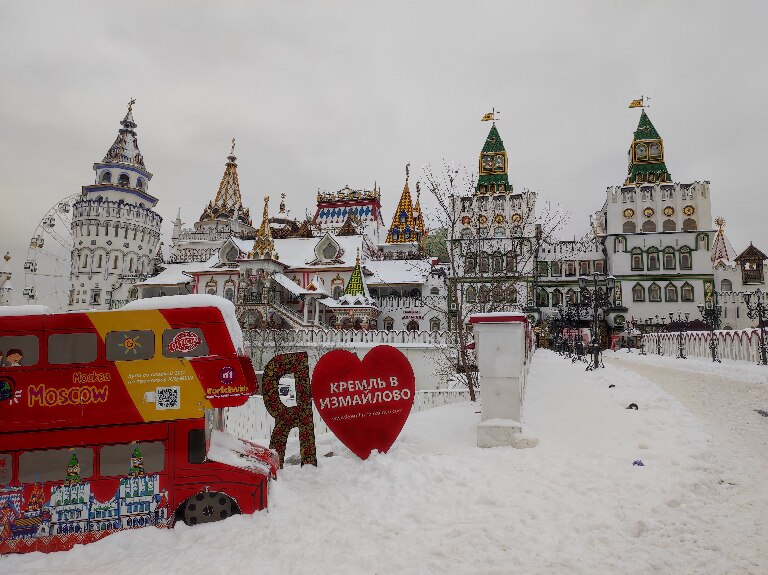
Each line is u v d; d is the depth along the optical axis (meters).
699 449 8.99
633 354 45.44
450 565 5.37
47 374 7.39
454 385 29.20
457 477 8.03
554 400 13.75
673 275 59.66
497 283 30.59
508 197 58.19
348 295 53.16
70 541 7.05
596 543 5.71
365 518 6.87
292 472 9.33
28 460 7.30
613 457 8.79
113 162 78.62
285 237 71.75
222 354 7.77
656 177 64.44
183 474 7.40
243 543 6.40
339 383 10.18
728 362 25.88
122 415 7.40
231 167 87.50
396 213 79.69
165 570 5.81
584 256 63.25
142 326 7.69
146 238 77.88
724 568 5.02
